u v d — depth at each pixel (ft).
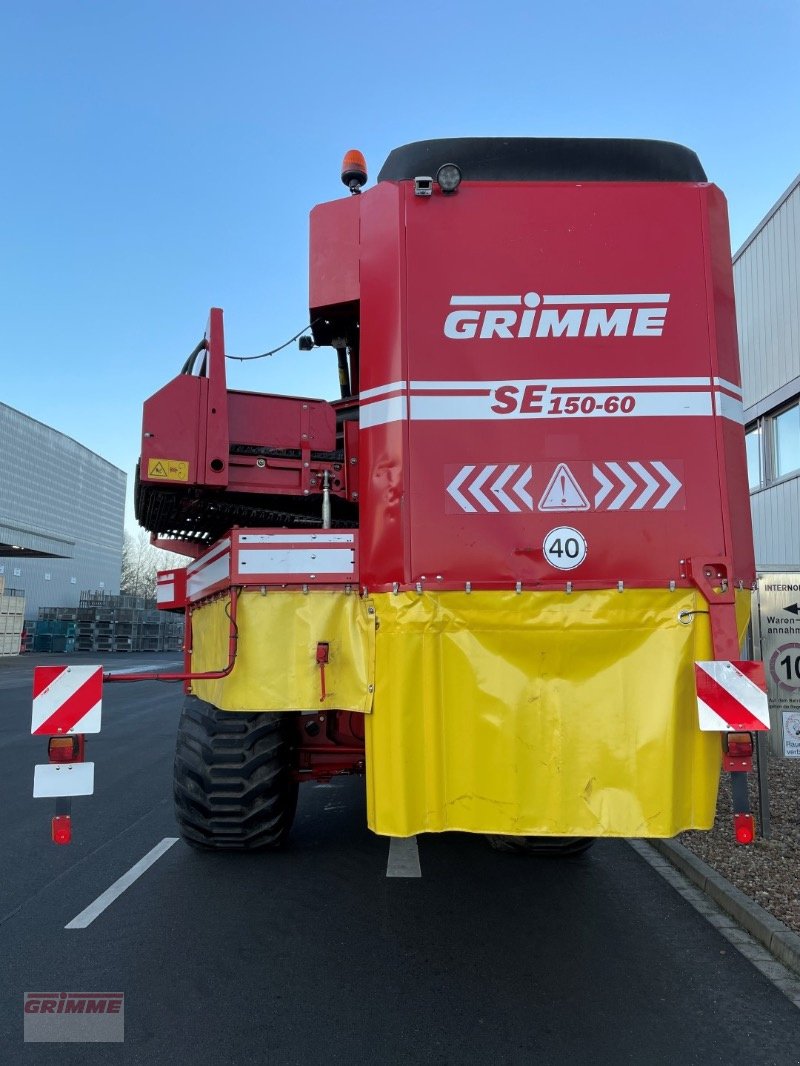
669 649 11.06
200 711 17.28
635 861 18.75
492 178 12.37
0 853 19.24
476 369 11.73
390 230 12.14
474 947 13.56
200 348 18.76
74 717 11.43
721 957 13.23
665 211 12.14
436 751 10.90
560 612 11.12
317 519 20.97
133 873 17.49
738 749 10.50
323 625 11.83
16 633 112.06
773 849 18.29
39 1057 10.00
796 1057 10.12
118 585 185.88
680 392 11.71
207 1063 9.89
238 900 15.79
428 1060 9.97
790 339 42.55
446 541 11.34
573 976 12.46
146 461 16.17
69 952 13.25
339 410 20.59
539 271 11.92
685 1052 10.21
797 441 43.01
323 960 12.98
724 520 11.43
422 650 11.09
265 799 17.03
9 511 135.23
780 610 20.27
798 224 41.52
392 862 18.40
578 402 11.66
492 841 19.20
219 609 13.83
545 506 11.41
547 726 10.90
